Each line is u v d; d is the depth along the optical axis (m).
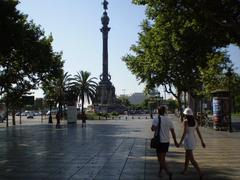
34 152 22.05
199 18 15.27
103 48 124.38
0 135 37.47
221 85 55.19
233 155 20.11
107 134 37.09
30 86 60.00
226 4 14.70
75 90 99.44
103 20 123.19
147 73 54.12
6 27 32.66
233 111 119.31
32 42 52.41
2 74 56.62
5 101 62.56
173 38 17.72
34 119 102.31
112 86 127.56
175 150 22.36
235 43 16.44
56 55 59.97
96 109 123.75
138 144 26.20
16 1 34.22
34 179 13.57
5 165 17.00
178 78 48.53
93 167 16.09
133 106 192.62
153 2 16.89
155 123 13.59
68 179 13.48
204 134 35.81
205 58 18.45
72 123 63.59
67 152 21.78
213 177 13.71
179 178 13.50
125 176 13.95
